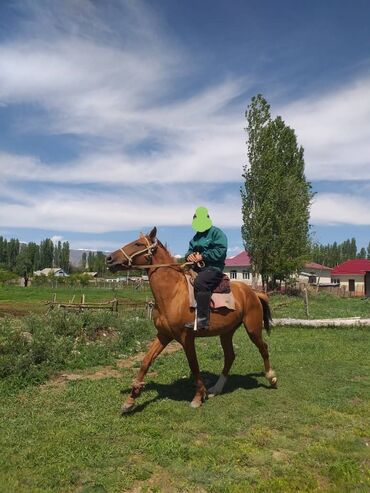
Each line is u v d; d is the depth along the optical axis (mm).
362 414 6723
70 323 11570
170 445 5375
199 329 6699
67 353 9750
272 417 6488
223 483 4605
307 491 4496
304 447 5566
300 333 14758
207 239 6930
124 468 4879
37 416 6305
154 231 6848
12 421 6098
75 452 5156
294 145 42875
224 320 7066
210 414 6531
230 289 7184
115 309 18172
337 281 63406
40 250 130250
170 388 7863
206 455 5195
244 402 7121
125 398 7203
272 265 39125
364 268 61469
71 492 4441
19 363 8242
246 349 11688
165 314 6719
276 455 5340
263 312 8289
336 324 15961
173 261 6961
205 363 9914
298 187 40344
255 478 4746
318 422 6379
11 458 5000
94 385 7926
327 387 8047
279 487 4527
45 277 59875
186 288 6734
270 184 38094
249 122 38562
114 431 5789
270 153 38000
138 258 6723
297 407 6957
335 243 113688
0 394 7309
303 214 40188
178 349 11961
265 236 38438
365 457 5273
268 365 8000
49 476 4656
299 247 40344
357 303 29344
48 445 5293
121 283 55531
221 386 7676
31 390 7617
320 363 10023
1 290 41219
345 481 4680
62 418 6238
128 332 12422
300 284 44125
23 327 11023
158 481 4672
